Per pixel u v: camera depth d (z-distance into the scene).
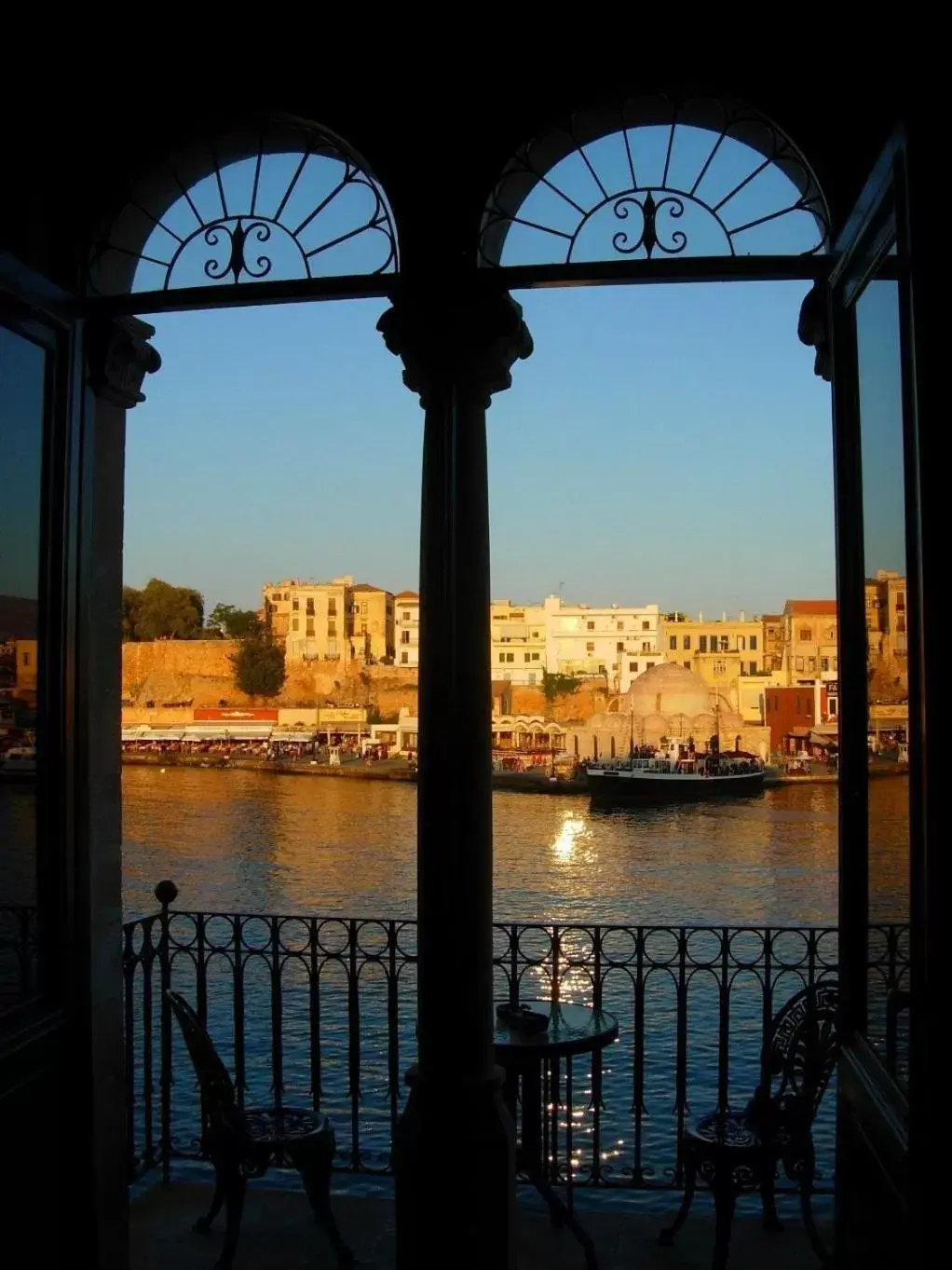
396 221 3.66
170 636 94.06
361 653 91.19
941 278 2.40
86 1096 3.65
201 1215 4.35
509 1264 3.52
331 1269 3.97
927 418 2.41
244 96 3.74
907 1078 2.71
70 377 3.67
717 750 73.50
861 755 3.30
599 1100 4.75
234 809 58.69
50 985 3.56
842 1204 3.49
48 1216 3.49
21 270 3.35
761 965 4.78
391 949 4.77
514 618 102.88
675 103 3.64
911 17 2.53
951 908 2.36
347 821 53.66
